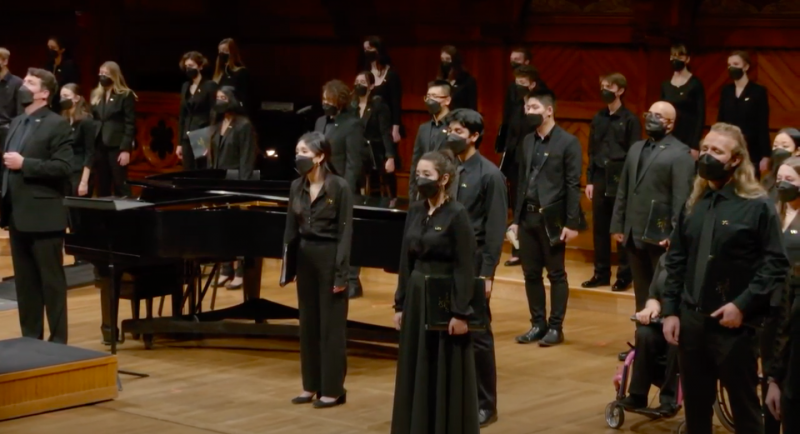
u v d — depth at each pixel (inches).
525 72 538.9
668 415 362.0
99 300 555.5
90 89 778.8
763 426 292.8
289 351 466.0
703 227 290.5
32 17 832.9
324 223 384.2
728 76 629.3
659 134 437.4
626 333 498.3
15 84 642.2
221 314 478.0
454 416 322.7
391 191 624.7
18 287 439.2
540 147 470.3
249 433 359.3
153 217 434.9
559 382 423.5
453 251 322.7
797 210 326.6
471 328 321.1
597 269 546.9
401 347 329.4
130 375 426.3
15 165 418.0
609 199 537.3
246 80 642.2
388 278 600.7
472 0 692.1
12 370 373.4
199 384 415.8
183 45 814.5
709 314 287.0
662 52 637.3
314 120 712.4
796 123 612.1
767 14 614.9
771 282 280.5
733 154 286.7
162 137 747.4
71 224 517.0
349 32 743.1
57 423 367.9
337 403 391.5
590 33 666.2
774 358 277.4
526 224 474.6
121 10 783.7
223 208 457.1
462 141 361.1
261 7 787.4
